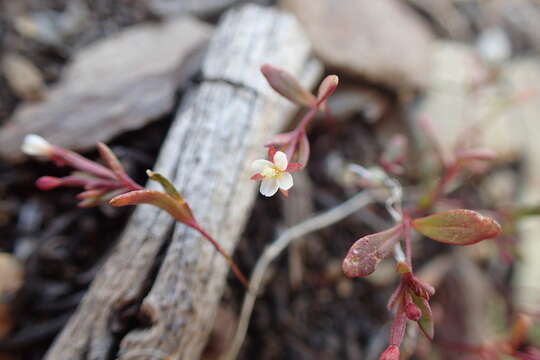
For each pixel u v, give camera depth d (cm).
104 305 12
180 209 12
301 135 12
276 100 14
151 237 13
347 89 16
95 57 15
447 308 16
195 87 15
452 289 16
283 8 16
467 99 18
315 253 16
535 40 21
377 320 16
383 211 16
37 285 14
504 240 15
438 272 16
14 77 15
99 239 14
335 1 16
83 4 16
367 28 16
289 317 15
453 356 16
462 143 16
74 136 14
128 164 14
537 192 18
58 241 14
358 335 15
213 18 17
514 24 21
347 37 16
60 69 16
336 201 16
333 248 16
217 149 13
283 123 14
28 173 14
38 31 16
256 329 15
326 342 15
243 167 13
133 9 16
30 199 14
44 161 14
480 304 16
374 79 16
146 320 12
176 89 15
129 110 14
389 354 11
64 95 15
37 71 15
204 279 13
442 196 16
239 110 14
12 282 14
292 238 15
